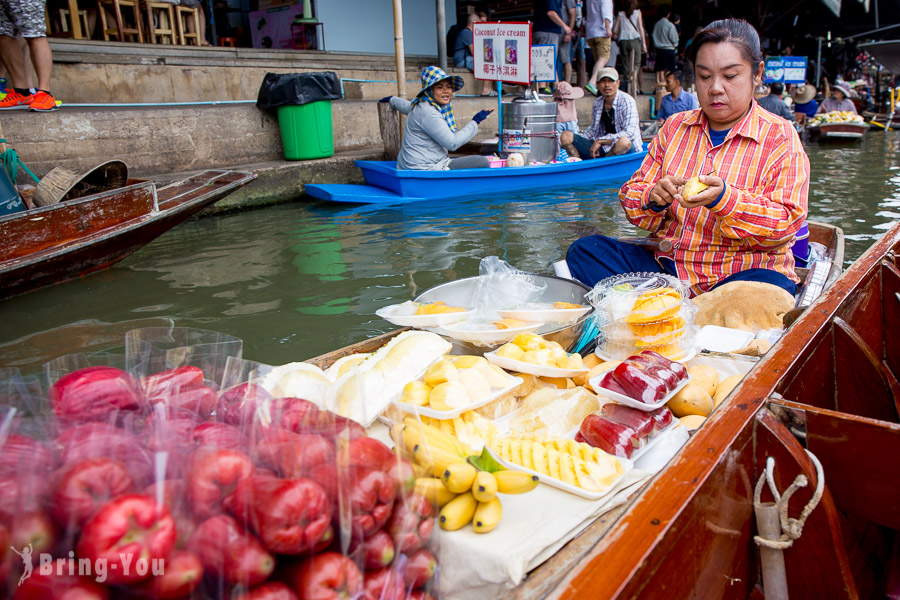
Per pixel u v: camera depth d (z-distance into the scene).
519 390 1.97
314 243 5.83
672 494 1.13
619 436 1.63
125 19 10.65
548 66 9.35
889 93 25.48
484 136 12.82
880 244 2.67
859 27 21.70
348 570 0.97
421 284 4.61
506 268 2.77
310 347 3.57
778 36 22.19
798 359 1.65
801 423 1.41
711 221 2.97
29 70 7.99
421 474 1.29
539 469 1.49
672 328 2.20
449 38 15.23
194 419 1.25
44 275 4.53
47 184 5.00
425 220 6.68
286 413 1.19
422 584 1.15
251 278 4.82
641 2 19.53
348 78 11.77
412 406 1.53
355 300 4.31
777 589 1.37
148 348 1.51
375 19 13.63
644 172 3.19
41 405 1.11
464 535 1.32
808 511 1.30
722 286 2.77
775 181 2.81
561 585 0.95
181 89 9.60
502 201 7.60
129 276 4.91
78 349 3.53
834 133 14.27
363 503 1.02
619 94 9.09
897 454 1.32
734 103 2.80
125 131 7.59
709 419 1.37
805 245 3.48
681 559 1.11
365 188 8.12
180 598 0.86
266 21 13.36
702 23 19.72
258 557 0.90
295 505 0.91
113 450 0.93
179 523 0.89
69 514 0.83
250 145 8.82
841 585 1.34
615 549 1.01
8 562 0.80
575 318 2.43
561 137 9.60
